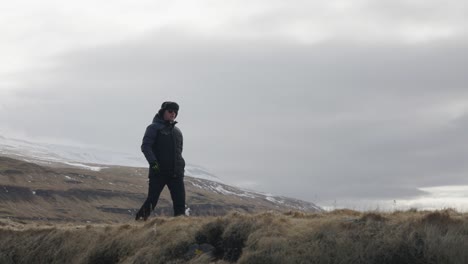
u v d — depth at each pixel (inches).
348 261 571.5
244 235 638.5
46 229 787.4
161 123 783.7
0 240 787.4
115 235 721.6
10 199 6215.6
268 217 652.7
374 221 597.3
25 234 786.8
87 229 752.3
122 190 7391.7
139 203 7032.5
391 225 588.1
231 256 633.0
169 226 693.3
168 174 780.0
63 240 748.6
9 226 842.8
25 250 761.0
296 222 635.5
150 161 765.3
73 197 6727.4
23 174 7116.1
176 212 786.8
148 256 663.8
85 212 6328.7
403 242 564.7
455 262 541.0
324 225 610.9
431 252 552.1
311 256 584.4
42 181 7052.2
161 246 671.1
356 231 591.5
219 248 649.0
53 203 6456.7
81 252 725.3
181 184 791.1
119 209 6624.0
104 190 7170.3
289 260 587.2
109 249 709.3
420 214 615.5
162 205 5187.0
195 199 5920.3
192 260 641.0
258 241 615.2
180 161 784.9
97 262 707.4
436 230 565.3
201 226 675.4
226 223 665.0
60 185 7081.7
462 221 572.4
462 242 546.9
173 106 781.9
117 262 693.3
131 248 693.9
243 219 657.6
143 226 717.9
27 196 6427.2
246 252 611.5
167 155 776.9
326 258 579.5
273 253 597.3
